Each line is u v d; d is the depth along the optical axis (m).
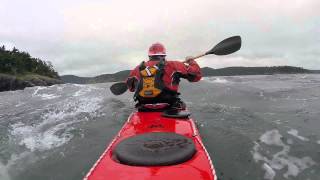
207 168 2.94
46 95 11.42
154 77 5.05
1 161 4.29
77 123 6.17
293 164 4.07
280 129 5.40
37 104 8.85
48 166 4.11
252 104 7.75
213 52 5.93
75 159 4.32
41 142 5.06
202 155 3.19
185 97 9.13
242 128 5.50
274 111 6.79
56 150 4.67
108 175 2.86
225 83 12.65
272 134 5.16
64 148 4.75
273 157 4.28
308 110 6.77
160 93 5.00
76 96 10.45
